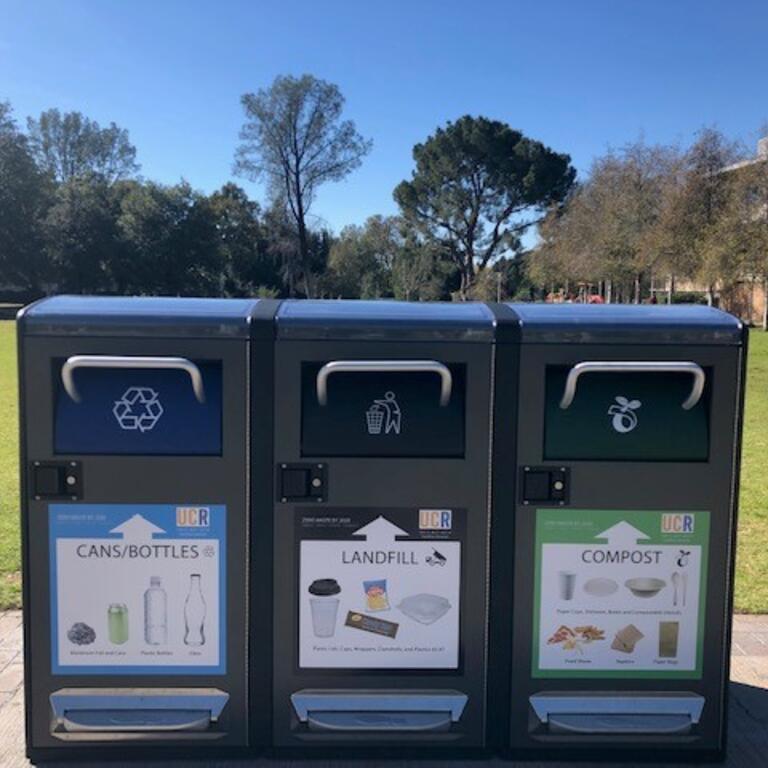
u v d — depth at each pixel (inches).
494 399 114.5
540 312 118.6
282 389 113.6
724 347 114.3
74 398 113.6
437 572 116.6
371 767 116.8
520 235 2527.1
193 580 115.9
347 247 2527.1
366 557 116.1
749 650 160.9
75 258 2090.3
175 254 2203.5
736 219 1027.3
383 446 115.2
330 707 116.3
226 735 117.0
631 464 116.0
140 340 112.0
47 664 115.9
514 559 116.6
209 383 114.3
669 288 1493.6
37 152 2425.0
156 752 116.8
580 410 116.3
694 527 117.1
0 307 1971.0
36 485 113.7
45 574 115.1
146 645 116.3
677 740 118.0
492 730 118.1
